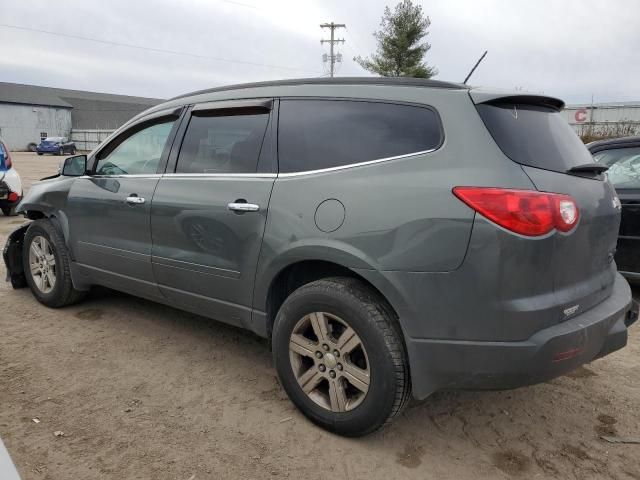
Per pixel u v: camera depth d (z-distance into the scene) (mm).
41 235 4594
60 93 76562
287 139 3066
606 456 2742
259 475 2490
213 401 3139
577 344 2443
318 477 2496
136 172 3910
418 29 34188
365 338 2588
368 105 2836
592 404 3270
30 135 62562
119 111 75688
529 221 2289
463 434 2910
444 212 2389
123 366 3561
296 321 2867
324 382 2904
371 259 2551
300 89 3127
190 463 2553
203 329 4258
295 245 2809
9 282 5453
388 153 2678
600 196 2748
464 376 2457
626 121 33812
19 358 3633
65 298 4547
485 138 2451
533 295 2350
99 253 4105
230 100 3451
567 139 2846
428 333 2467
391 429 2928
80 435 2742
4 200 9727
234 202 3129
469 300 2363
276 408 3082
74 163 4379
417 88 2727
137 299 4969
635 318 3068
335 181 2754
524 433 2938
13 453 2566
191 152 3566
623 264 5012
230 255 3166
